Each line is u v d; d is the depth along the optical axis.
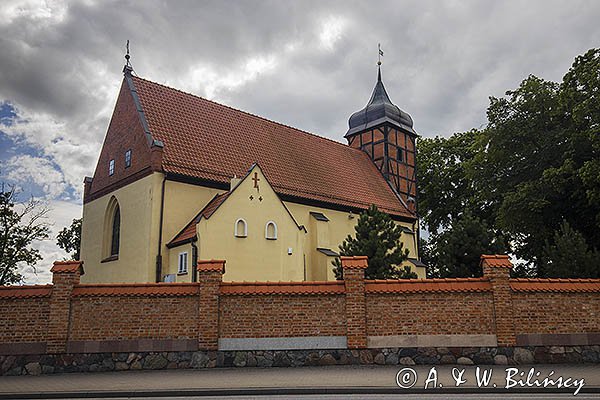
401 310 16.20
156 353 15.68
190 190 27.98
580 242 20.91
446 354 15.95
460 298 16.28
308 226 33.12
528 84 34.50
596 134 28.17
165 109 30.77
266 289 16.20
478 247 22.73
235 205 25.75
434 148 51.31
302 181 34.44
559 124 33.25
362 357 15.94
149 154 27.41
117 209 30.20
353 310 16.09
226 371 15.04
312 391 12.24
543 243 32.62
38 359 15.34
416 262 37.16
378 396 11.81
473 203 43.88
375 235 22.03
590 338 16.09
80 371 15.34
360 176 40.44
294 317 16.11
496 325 16.06
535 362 15.89
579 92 30.61
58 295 15.70
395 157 44.31
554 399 11.29
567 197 31.56
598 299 16.36
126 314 15.81
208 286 16.05
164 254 26.36
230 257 25.03
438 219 50.22
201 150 30.12
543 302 16.28
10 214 32.84
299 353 15.92
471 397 11.60
